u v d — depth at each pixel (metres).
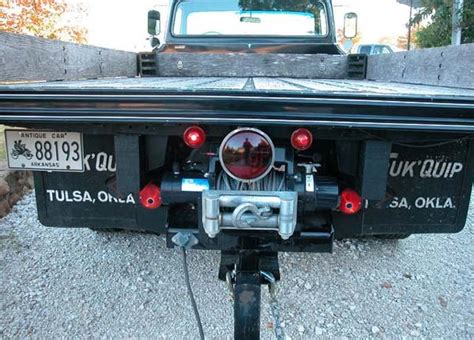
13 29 6.67
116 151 1.46
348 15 4.29
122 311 2.14
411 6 7.50
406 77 2.56
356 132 1.40
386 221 1.74
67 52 2.16
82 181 1.73
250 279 1.50
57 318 2.07
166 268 2.54
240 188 1.47
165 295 2.28
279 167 1.48
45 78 1.93
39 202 1.77
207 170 1.55
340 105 1.24
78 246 2.78
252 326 1.48
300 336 1.97
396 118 1.25
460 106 1.23
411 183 1.69
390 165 1.66
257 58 3.40
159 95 1.25
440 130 1.26
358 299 2.26
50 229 3.02
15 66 1.65
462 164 1.66
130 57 3.29
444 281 2.43
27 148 1.61
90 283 2.37
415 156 1.65
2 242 2.80
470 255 2.74
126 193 1.51
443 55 2.08
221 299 2.25
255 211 1.34
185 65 3.43
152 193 1.54
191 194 1.52
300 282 2.40
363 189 1.44
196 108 1.26
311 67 3.40
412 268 2.57
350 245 2.84
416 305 2.21
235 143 1.31
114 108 1.27
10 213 3.32
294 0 3.72
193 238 1.57
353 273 2.50
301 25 3.77
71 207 1.77
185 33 3.80
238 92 1.24
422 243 2.90
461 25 5.73
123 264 2.57
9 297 2.21
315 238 1.59
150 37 4.23
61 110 1.27
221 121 1.27
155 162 1.58
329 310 2.16
